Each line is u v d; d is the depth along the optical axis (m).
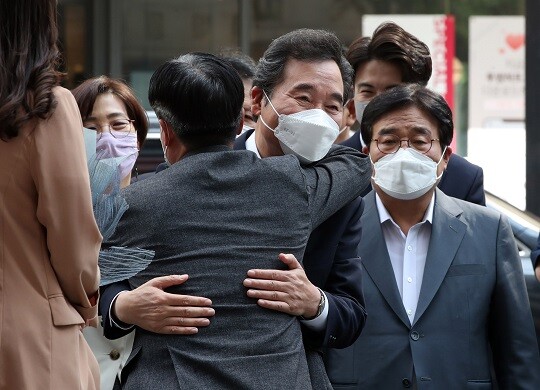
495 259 6.05
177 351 4.53
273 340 4.56
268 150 5.36
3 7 4.32
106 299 4.79
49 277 4.43
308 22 16.33
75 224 4.38
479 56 17.33
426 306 5.90
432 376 5.83
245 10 16.09
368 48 7.32
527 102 10.39
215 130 4.83
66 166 4.37
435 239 6.03
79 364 4.50
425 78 7.39
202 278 4.57
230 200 4.65
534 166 10.22
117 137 6.38
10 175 4.34
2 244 4.36
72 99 4.50
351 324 4.97
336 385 5.91
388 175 6.00
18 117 4.29
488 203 8.50
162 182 4.68
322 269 5.02
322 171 4.99
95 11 15.73
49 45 4.44
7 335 4.32
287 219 4.69
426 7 16.97
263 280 4.59
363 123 6.25
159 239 4.61
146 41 15.92
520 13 17.33
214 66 4.83
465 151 17.33
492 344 6.18
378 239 6.05
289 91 5.16
